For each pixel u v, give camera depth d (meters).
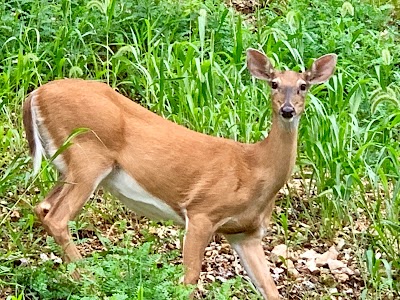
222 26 7.14
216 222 4.93
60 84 4.99
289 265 5.59
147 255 4.41
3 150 5.74
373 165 6.15
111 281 4.31
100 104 4.93
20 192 5.57
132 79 6.50
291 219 6.01
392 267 5.55
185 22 7.17
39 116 4.97
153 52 6.55
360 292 5.45
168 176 4.93
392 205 5.69
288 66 7.01
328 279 5.49
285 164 4.93
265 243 5.78
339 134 5.94
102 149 4.93
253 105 6.31
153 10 7.07
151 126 4.99
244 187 4.91
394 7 8.46
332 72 5.05
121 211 5.71
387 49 7.07
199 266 4.91
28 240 5.10
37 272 4.66
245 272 5.38
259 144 4.97
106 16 6.77
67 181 4.94
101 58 6.85
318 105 5.98
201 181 4.91
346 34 7.49
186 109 6.16
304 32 7.20
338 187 5.75
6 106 6.04
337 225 5.94
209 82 6.17
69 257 4.89
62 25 6.78
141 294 4.12
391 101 5.79
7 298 4.44
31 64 6.28
